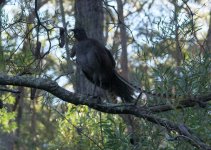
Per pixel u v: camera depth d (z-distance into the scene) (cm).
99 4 1617
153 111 1021
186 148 1016
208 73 1029
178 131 982
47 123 2784
